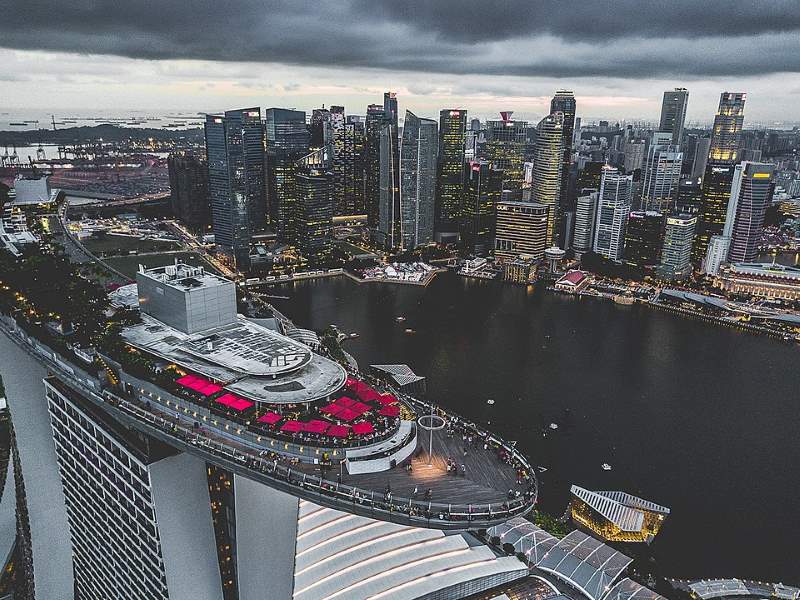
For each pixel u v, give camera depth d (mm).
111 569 167250
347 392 172875
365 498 133000
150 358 179875
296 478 135750
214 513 144125
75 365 168375
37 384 188250
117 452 141625
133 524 144500
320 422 152125
